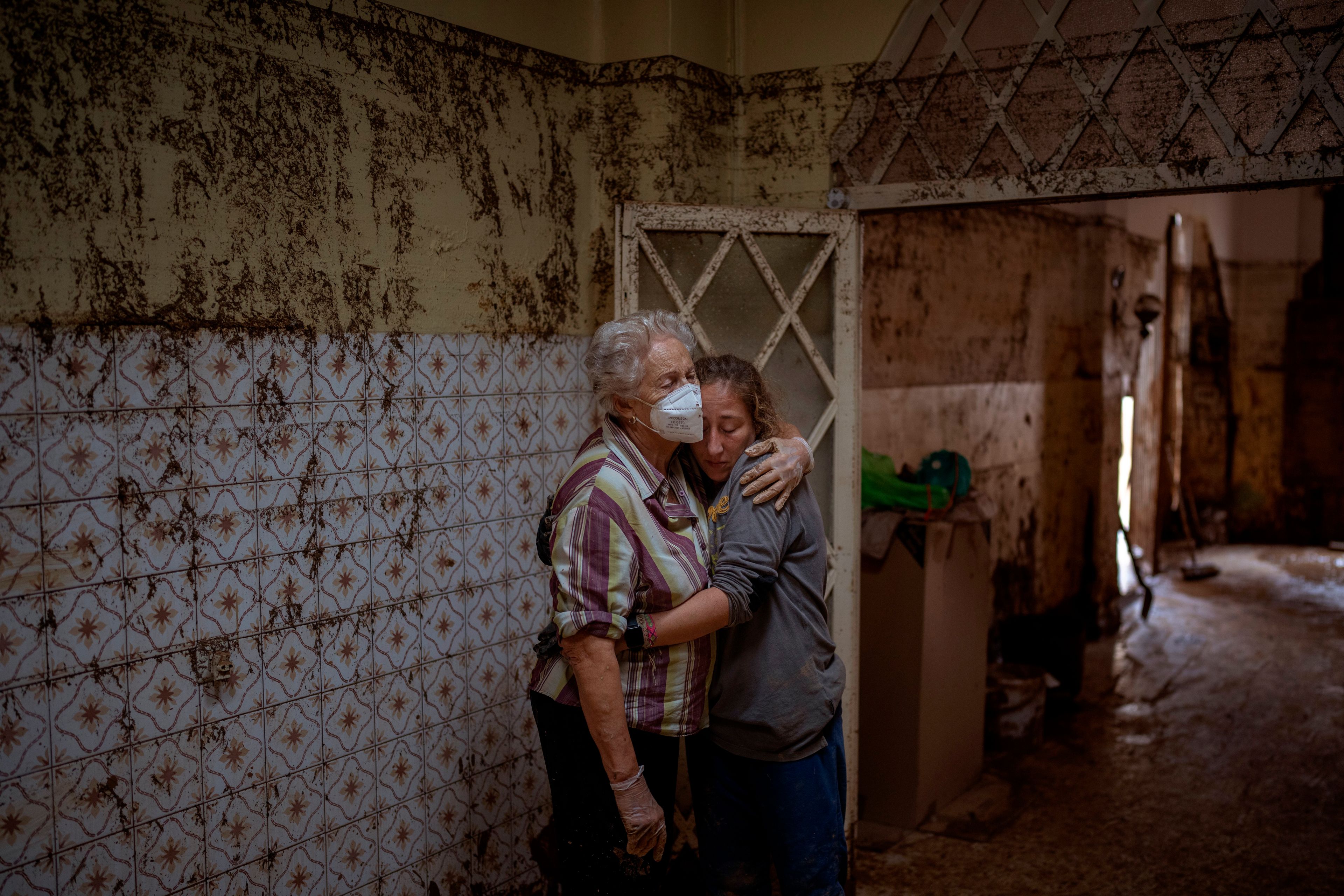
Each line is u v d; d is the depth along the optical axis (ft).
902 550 11.47
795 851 6.81
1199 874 10.38
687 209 9.09
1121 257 21.42
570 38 9.50
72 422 5.96
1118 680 17.35
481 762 8.73
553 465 9.42
